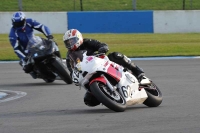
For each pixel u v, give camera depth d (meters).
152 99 27.78
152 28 93.38
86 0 111.12
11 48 73.00
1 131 22.25
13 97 34.81
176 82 40.06
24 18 40.34
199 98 31.47
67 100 32.34
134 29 93.06
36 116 26.19
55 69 40.62
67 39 25.86
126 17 92.75
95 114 25.88
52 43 40.81
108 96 25.33
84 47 26.41
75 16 92.75
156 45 73.50
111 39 81.75
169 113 25.69
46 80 42.25
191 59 57.78
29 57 40.03
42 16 92.81
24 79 45.62
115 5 108.81
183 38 83.19
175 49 68.50
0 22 93.38
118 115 25.23
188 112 25.92
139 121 23.45
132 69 27.39
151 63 54.84
